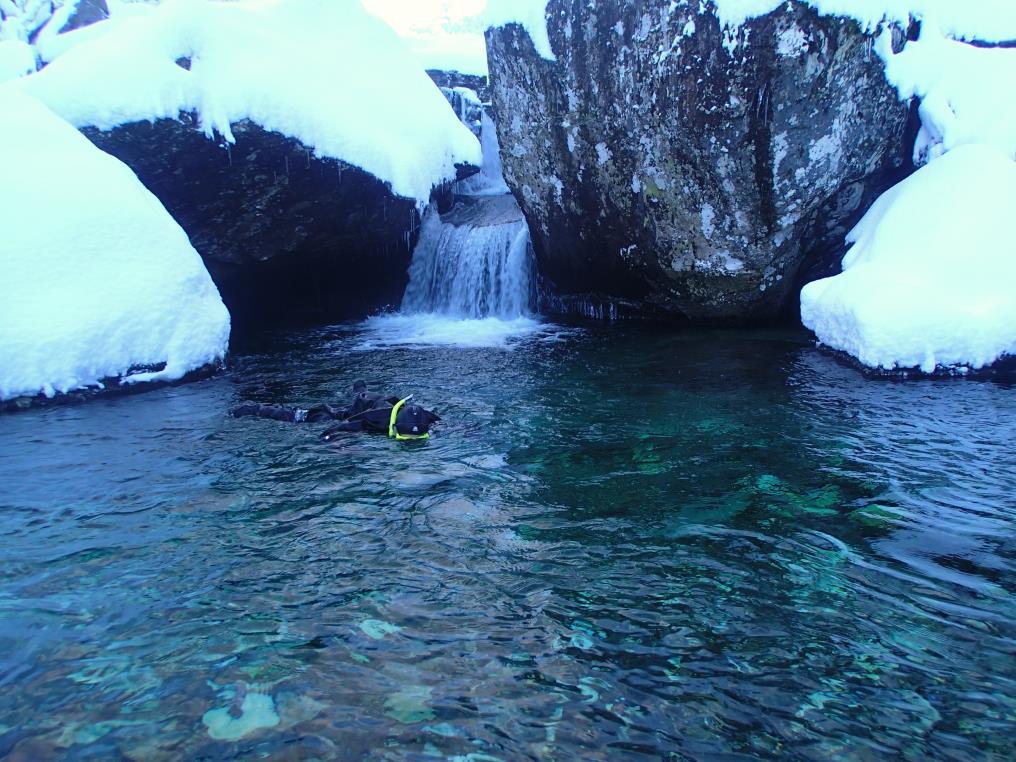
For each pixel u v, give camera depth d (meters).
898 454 4.53
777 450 4.68
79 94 8.77
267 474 4.49
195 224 9.98
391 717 2.21
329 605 2.90
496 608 2.86
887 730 2.13
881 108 7.48
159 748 2.09
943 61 7.60
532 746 2.08
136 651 2.60
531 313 11.48
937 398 5.75
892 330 6.35
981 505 3.76
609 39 7.89
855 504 3.81
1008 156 7.13
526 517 3.76
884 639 2.60
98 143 8.85
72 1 16.19
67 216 7.10
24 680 2.43
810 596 2.91
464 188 15.74
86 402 6.41
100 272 7.01
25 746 2.10
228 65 9.55
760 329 8.93
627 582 3.05
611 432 5.19
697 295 8.95
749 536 3.47
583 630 2.69
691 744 2.09
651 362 7.44
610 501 3.95
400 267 12.67
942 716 2.19
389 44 12.83
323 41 11.86
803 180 7.52
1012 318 6.23
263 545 3.48
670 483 4.18
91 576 3.18
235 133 9.28
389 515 3.82
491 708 2.25
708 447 4.79
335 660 2.52
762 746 2.08
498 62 9.16
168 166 9.27
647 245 8.92
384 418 5.31
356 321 11.66
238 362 8.23
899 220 7.21
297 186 10.08
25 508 4.00
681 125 7.68
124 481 4.41
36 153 7.55
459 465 4.59
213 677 2.43
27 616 2.85
